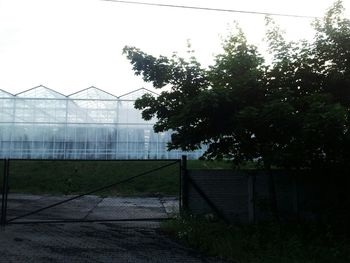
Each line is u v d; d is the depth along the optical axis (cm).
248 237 909
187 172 1134
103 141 3572
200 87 1075
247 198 1120
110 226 1149
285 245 852
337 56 995
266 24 1043
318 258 802
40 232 1048
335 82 980
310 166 992
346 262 794
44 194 2159
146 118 1113
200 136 1027
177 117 982
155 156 3556
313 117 840
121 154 3559
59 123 3578
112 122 3597
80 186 2391
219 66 1044
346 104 985
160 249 891
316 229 979
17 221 1212
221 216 1106
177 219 1095
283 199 1120
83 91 3622
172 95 1091
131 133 3591
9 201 1808
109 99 3616
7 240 944
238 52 1046
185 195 1123
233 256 820
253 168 1199
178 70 1082
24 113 3569
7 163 1155
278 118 884
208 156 1083
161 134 3584
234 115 935
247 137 1014
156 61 1074
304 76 1009
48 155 3528
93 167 2769
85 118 3600
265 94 995
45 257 810
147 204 1744
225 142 1055
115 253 854
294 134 916
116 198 1980
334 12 1004
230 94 945
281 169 1107
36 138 3544
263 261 784
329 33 986
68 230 1084
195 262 796
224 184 1126
